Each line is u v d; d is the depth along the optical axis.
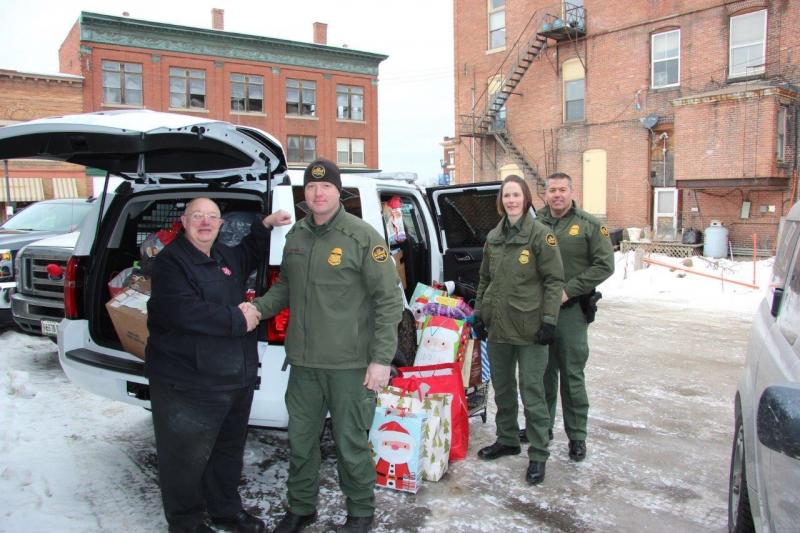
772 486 2.15
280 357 3.46
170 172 3.77
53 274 6.29
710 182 17.19
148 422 4.86
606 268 4.10
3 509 3.40
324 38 37.84
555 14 21.31
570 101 21.48
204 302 2.90
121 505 3.52
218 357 2.94
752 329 3.39
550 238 3.79
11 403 5.18
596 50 20.56
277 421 3.51
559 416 5.19
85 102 30.41
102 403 5.29
